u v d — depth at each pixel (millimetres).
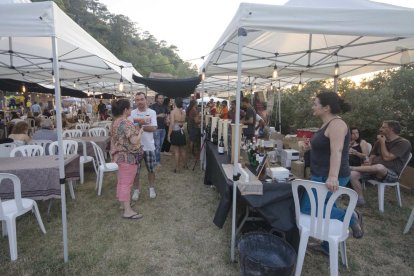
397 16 2082
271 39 4414
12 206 2598
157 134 5879
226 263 2469
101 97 16938
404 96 6324
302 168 2479
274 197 2211
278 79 8977
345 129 1975
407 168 4578
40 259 2471
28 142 4766
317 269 2369
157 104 6352
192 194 4234
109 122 9211
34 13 1976
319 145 2084
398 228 3180
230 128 3330
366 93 6824
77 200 3920
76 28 2662
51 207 3650
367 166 3721
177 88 7957
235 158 2238
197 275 2311
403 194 4316
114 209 3627
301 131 3434
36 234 2930
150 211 3586
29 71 6414
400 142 3684
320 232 2037
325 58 4973
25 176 2912
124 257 2547
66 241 2396
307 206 2242
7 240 2781
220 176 2926
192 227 3158
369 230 3127
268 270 1840
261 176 2453
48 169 2973
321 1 3262
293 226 2230
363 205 3816
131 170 3271
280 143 3000
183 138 5473
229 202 2428
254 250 2238
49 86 12359
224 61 5340
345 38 4152
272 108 10617
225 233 3018
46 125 6020
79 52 5152
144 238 2898
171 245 2770
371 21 2092
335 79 6223
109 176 5117
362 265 2465
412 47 4043
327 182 1923
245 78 9875
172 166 6070
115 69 5449
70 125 8312
